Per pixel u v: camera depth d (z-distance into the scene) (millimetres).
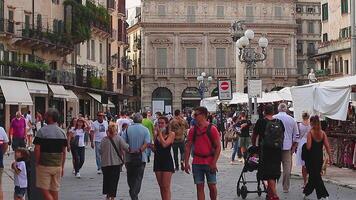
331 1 76938
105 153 17156
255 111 32000
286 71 103500
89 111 70312
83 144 24797
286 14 103500
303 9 112250
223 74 101500
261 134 16141
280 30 103125
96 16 69875
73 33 61500
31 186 15297
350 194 18688
